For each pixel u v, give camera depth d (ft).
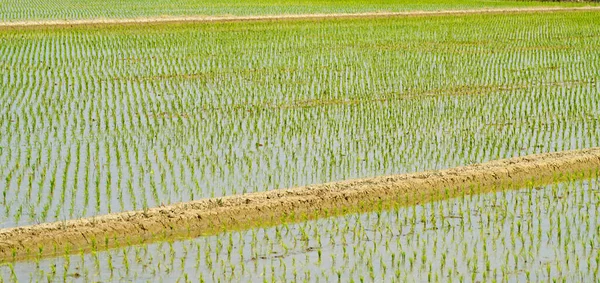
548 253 36.96
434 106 65.92
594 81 79.97
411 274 34.45
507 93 72.49
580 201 44.14
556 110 66.13
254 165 49.32
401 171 48.93
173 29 109.60
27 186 44.70
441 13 137.59
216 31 108.58
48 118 59.52
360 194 43.57
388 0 165.48
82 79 74.69
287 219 41.01
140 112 62.13
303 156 51.42
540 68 86.53
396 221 40.86
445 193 44.62
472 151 53.57
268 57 88.33
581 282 33.81
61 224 38.04
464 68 84.84
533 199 44.45
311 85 73.77
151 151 51.72
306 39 103.24
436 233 39.27
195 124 58.29
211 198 41.86
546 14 144.25
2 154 50.47
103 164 48.83
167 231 38.99
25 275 33.88
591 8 156.04
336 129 57.67
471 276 34.32
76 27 107.86
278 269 34.71
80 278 33.55
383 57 90.53
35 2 139.33
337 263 35.47
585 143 56.59
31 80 73.56
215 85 72.95
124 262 35.09
